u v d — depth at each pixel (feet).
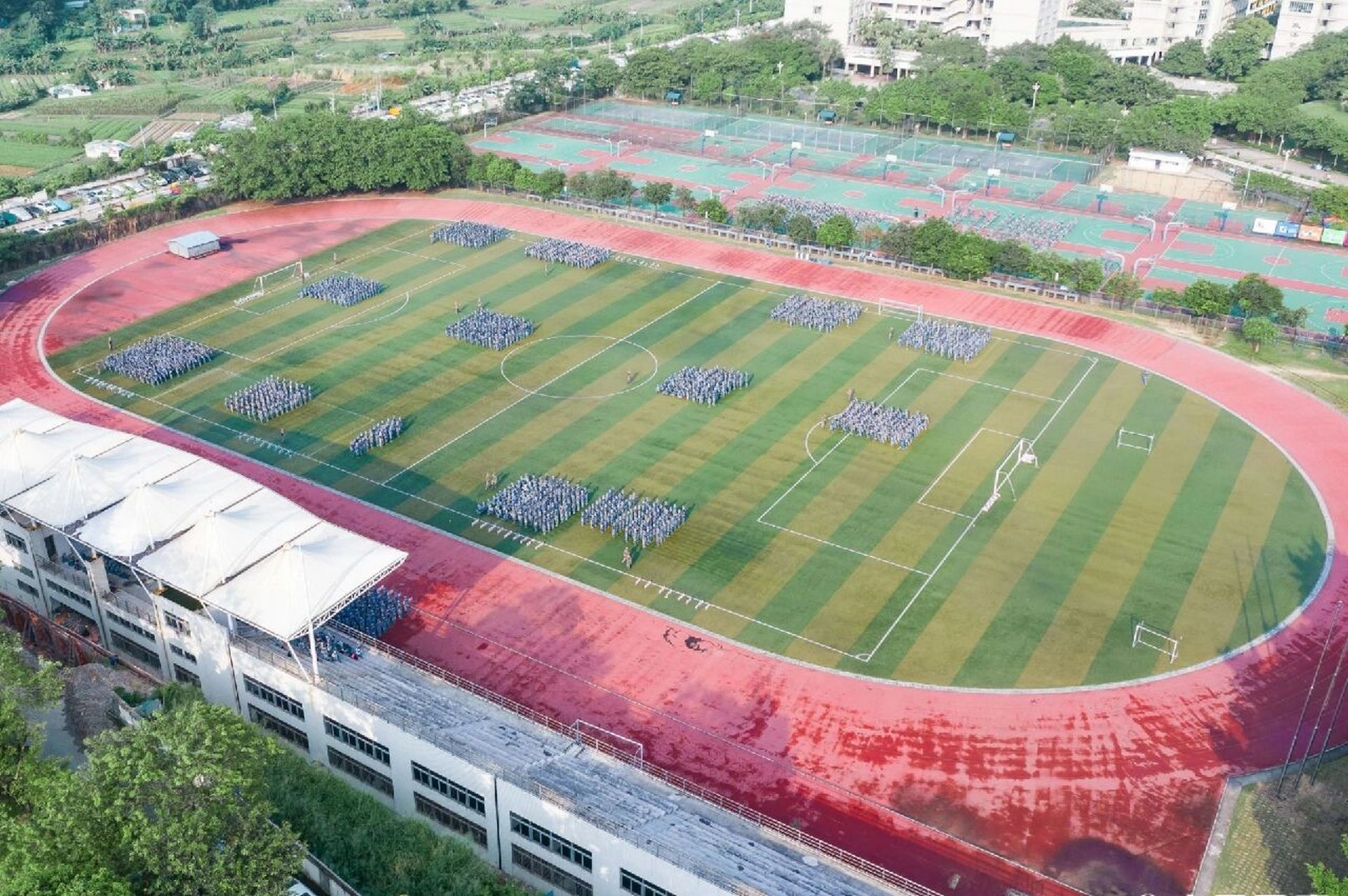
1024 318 557.74
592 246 644.69
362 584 299.38
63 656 335.26
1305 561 372.99
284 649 296.71
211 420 457.27
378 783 282.77
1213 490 414.21
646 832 239.71
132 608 321.11
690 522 391.04
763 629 340.59
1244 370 505.25
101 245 645.51
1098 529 388.98
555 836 248.32
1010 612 347.36
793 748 296.51
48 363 505.25
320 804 250.37
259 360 508.94
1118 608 349.41
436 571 366.02
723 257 631.97
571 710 307.99
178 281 598.75
